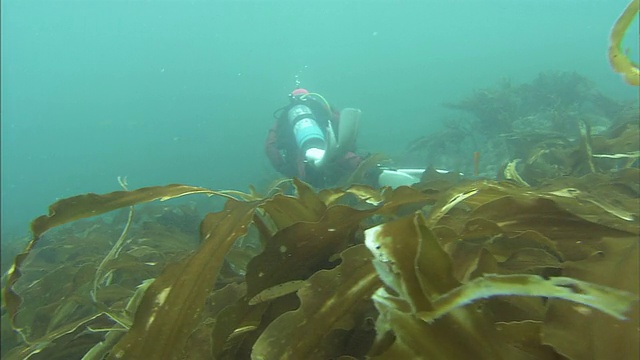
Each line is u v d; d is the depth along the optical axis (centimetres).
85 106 7906
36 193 4697
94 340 140
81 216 109
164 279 91
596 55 3130
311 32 9675
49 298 196
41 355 135
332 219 111
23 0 8456
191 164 3222
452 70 4441
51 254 347
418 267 73
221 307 115
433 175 279
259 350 79
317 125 554
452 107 892
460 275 100
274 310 100
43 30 9125
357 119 414
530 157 276
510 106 829
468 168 693
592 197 134
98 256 259
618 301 59
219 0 8950
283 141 581
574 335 73
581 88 845
